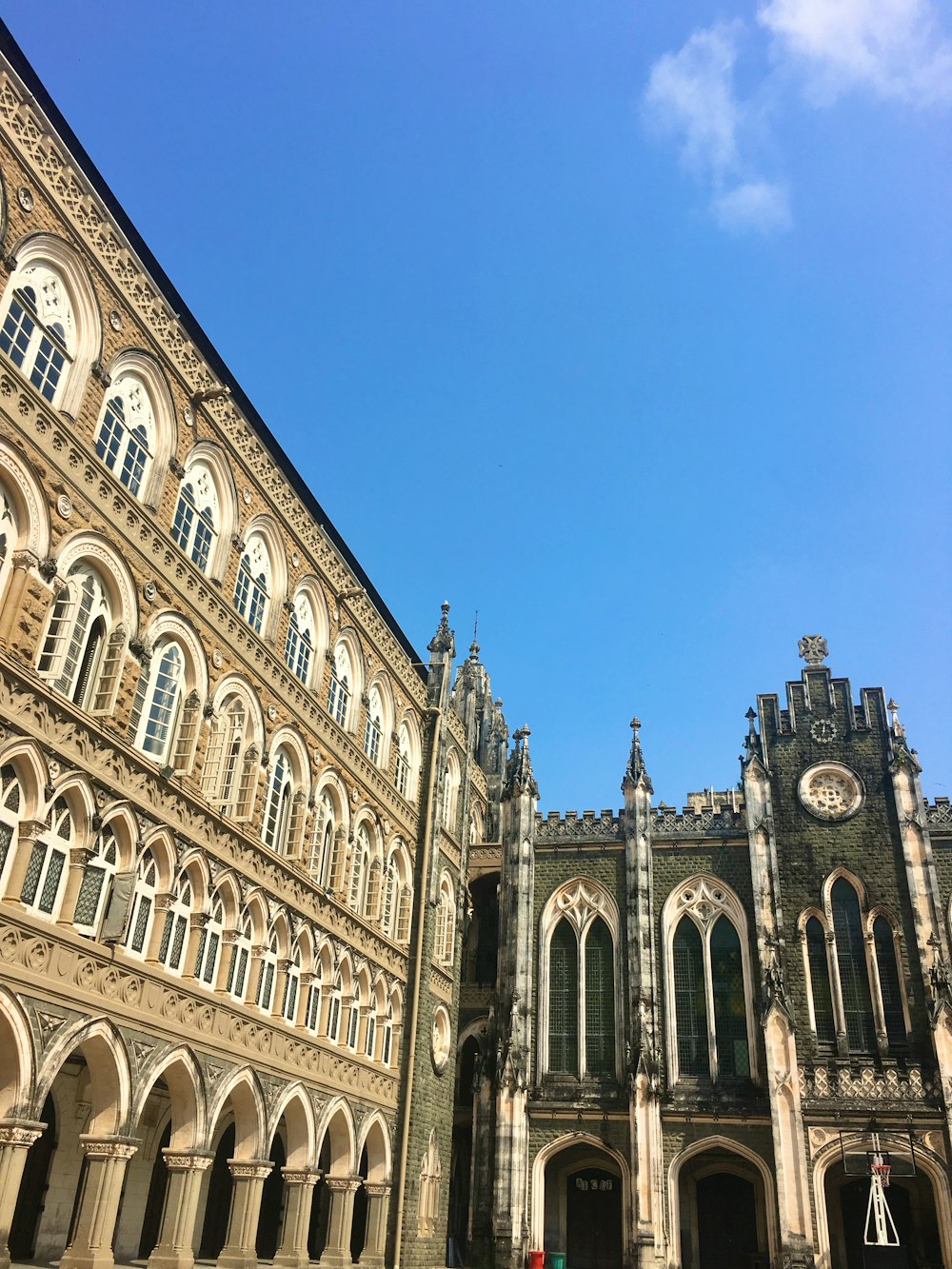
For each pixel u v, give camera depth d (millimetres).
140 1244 35875
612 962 58344
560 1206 55250
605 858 60625
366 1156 46344
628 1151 53188
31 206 26484
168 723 31156
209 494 35031
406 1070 47094
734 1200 54000
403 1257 44625
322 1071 38906
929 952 52875
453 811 59344
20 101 26062
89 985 25875
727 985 56344
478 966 63250
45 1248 30859
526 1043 56375
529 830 61781
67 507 26734
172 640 31703
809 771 58844
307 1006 38219
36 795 24656
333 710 43469
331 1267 39125
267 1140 34188
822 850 56938
